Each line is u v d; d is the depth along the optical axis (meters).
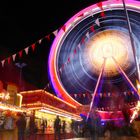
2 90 29.59
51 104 35.78
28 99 32.94
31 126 26.08
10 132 24.73
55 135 25.52
